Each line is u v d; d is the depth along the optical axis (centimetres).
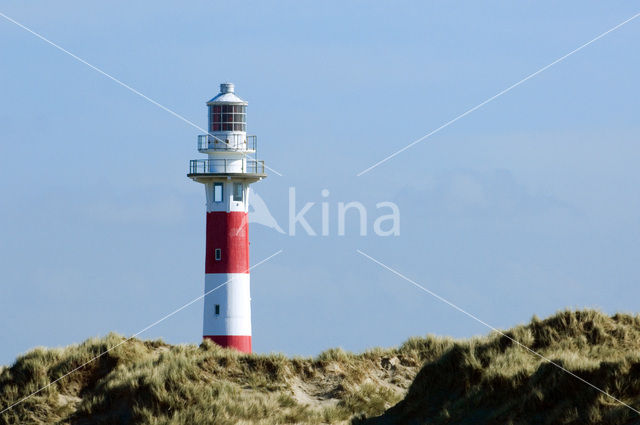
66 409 5688
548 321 4859
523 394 4081
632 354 4006
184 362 5709
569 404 3906
